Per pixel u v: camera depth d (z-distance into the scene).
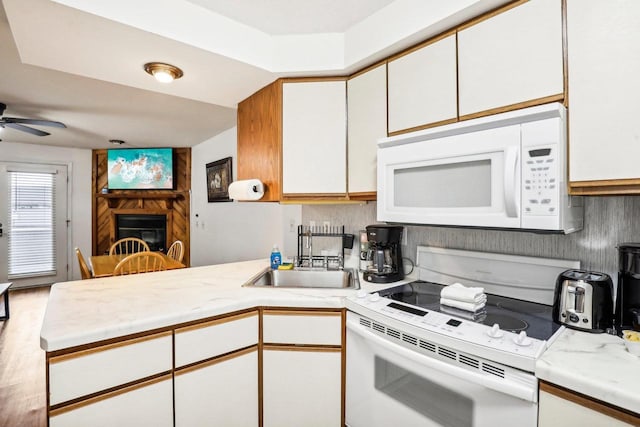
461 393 1.05
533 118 1.08
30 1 1.16
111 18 1.28
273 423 1.53
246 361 1.49
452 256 1.68
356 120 1.77
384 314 1.28
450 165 1.32
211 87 2.01
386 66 1.62
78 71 1.77
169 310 1.33
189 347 1.34
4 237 4.87
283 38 1.79
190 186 5.32
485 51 1.26
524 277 1.42
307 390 1.51
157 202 5.51
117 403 1.19
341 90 1.83
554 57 1.09
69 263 5.35
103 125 3.86
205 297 1.51
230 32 1.62
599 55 1.00
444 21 1.33
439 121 1.41
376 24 1.58
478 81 1.28
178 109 3.23
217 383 1.41
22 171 4.96
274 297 1.51
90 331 1.13
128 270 2.90
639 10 0.93
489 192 1.20
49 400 1.07
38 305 4.14
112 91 2.73
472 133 1.23
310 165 1.86
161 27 1.41
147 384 1.25
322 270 2.09
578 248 1.31
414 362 1.17
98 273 2.81
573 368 0.86
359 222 2.18
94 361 1.14
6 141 4.80
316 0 1.49
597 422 0.81
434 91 1.43
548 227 1.06
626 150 0.96
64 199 5.29
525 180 1.10
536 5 1.13
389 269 1.82
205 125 3.88
